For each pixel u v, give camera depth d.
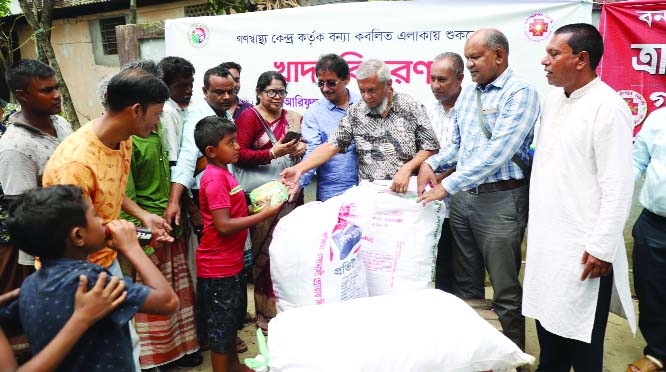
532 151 3.44
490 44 2.34
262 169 3.07
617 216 2.01
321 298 2.11
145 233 1.86
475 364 1.67
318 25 3.90
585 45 2.03
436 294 1.91
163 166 2.63
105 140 1.83
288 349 1.65
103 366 1.36
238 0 5.01
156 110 1.84
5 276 2.46
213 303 2.49
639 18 3.25
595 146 2.05
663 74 3.26
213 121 2.35
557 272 2.20
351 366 1.55
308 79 3.99
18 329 1.47
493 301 2.62
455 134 2.65
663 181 2.42
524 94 2.32
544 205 2.22
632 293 3.61
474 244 2.68
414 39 3.71
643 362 2.70
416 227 2.30
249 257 2.93
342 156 2.96
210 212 2.40
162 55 4.32
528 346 3.06
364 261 2.32
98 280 1.27
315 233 2.13
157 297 1.38
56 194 1.32
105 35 9.08
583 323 2.18
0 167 2.14
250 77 4.12
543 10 3.42
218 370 2.54
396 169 2.65
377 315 1.74
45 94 2.18
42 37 6.08
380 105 2.58
